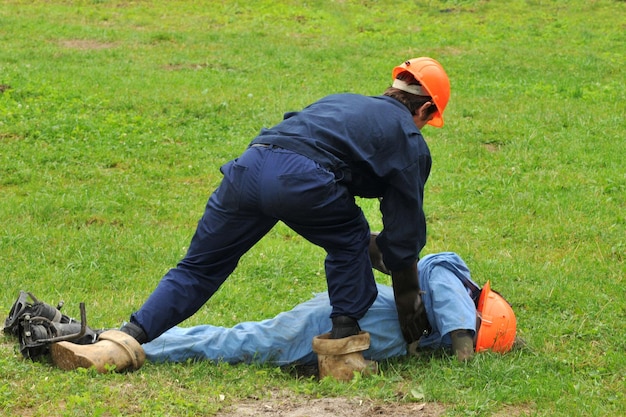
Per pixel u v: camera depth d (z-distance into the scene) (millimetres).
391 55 29828
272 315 10227
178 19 35188
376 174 7523
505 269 11742
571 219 14438
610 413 7145
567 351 8758
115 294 11039
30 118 20125
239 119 21094
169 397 7074
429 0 39406
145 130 19891
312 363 8312
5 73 24406
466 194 16078
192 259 7926
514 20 35938
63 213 14648
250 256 12406
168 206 15367
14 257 12367
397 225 7633
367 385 7617
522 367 8047
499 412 7156
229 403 7176
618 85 25188
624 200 15562
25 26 32594
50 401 6867
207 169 17578
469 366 7984
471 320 8188
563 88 24703
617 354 8594
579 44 31609
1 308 9672
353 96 7855
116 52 28734
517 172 17250
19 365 7535
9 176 16656
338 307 7797
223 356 8148
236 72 26469
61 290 11227
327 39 32438
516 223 14414
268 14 36125
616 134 19969
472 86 25062
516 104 22797
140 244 13008
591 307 10102
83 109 21234
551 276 11406
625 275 11555
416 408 7137
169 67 27000
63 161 17641
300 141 7457
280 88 24391
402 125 7617
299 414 6965
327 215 7477
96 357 7438
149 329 7793
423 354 8500
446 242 13492
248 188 7516
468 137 19641
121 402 6887
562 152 18531
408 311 8039
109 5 37344
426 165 7723
